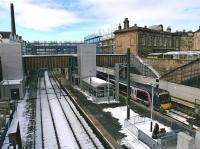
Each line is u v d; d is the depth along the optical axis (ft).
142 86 113.29
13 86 120.06
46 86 171.42
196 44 195.52
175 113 92.99
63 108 103.55
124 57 174.09
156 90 100.07
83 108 98.43
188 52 149.48
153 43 186.09
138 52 175.42
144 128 74.59
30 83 188.75
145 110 96.12
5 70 127.13
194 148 46.60
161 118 83.41
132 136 67.51
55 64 156.76
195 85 98.89
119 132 70.79
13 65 127.65
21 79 129.80
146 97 104.12
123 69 159.63
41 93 141.28
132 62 168.45
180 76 107.86
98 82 118.73
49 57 153.89
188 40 212.64
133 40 178.40
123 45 193.57
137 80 142.20
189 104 94.99
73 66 165.58
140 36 175.32
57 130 74.54
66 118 87.76
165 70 132.87
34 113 93.76
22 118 86.74
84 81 137.90
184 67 105.40
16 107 102.42
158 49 190.49
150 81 126.41
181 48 212.02
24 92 136.15
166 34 196.24
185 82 104.83
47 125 79.66
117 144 60.44
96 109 97.55
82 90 144.46
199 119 79.82
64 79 208.13
